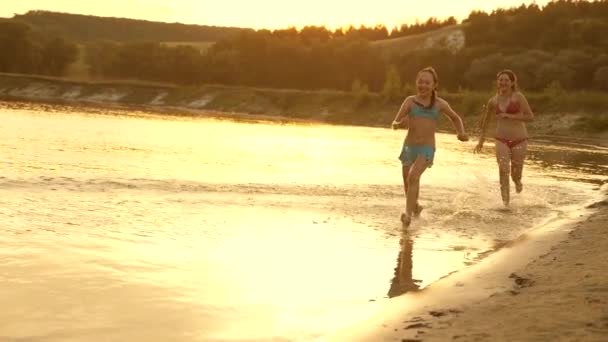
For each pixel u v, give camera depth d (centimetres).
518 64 7062
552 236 650
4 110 3131
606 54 7119
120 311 386
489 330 338
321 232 672
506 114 993
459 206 902
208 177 1091
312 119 5988
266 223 707
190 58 9325
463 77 7812
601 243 578
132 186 921
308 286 462
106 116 3347
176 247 564
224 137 2288
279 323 377
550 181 1272
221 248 572
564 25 8281
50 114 3078
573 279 443
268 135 2602
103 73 9812
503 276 479
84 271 466
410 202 764
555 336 317
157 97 7606
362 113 5866
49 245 536
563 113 4297
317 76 8875
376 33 13475
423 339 332
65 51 9644
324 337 352
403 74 8238
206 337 351
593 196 1050
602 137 3891
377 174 1295
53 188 857
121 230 621
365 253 582
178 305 404
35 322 360
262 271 499
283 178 1141
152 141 1872
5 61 9269
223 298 424
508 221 786
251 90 7069
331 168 1386
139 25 16438
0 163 1091
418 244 633
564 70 6719
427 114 821
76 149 1456
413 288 462
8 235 563
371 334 350
